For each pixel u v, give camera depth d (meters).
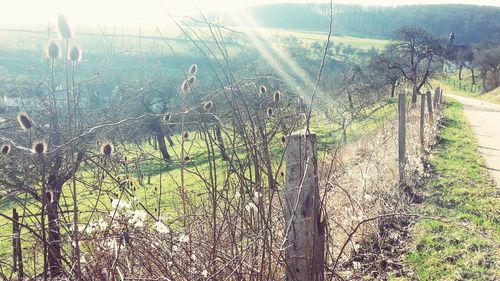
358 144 11.05
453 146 12.68
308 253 2.71
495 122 21.47
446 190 7.63
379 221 5.37
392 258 4.83
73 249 2.74
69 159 4.66
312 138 2.69
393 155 8.57
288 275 2.73
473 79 72.12
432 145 12.41
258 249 3.01
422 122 11.27
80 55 2.41
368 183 6.42
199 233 3.13
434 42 45.34
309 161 2.62
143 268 2.72
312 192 2.69
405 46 45.50
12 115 5.34
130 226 2.63
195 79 3.18
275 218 3.47
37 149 2.19
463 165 9.88
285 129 3.10
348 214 4.79
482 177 8.74
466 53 67.44
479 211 6.55
